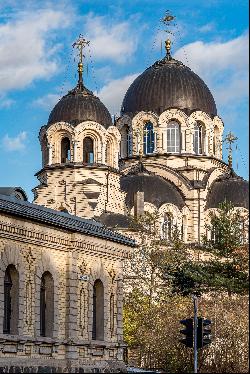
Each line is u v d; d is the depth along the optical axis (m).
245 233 62.56
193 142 110.75
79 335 51.09
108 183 97.12
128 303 75.56
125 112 113.75
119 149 106.81
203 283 58.81
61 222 49.41
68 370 46.25
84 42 102.75
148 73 114.00
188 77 113.00
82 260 52.12
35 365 46.19
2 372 42.06
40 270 47.88
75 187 95.81
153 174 107.12
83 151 98.06
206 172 109.62
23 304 46.09
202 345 36.97
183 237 104.06
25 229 46.47
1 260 44.19
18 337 44.97
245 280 57.53
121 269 56.91
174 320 64.44
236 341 57.53
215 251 61.47
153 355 63.12
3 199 47.34
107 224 91.75
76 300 50.94
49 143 98.38
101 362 52.47
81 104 98.81
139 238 87.75
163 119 110.12
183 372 57.44
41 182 99.12
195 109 110.88
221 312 59.59
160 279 82.31
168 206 103.81
